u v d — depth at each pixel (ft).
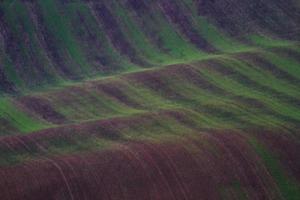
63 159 428.56
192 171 432.66
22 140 450.71
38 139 453.99
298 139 483.10
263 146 468.34
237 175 437.58
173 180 423.64
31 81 577.43
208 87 577.02
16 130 479.00
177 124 495.41
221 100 549.54
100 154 437.17
